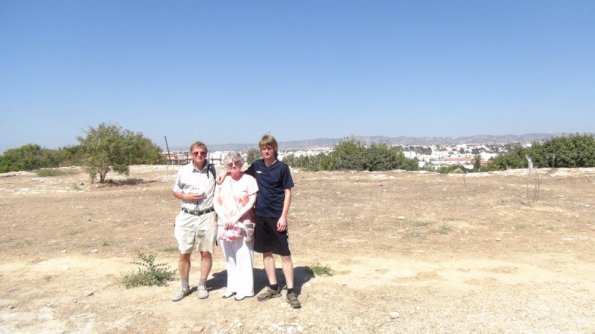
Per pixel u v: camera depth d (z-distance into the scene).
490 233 8.58
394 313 4.98
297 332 4.67
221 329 4.80
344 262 6.98
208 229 5.45
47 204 14.34
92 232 9.80
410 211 10.88
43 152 38.03
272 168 5.29
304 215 10.79
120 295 5.86
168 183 20.58
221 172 5.69
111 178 22.53
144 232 9.57
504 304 5.22
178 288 6.02
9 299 5.87
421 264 6.81
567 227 8.84
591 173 18.17
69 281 6.54
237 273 5.55
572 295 5.44
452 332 4.59
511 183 15.91
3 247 8.69
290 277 5.34
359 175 20.25
